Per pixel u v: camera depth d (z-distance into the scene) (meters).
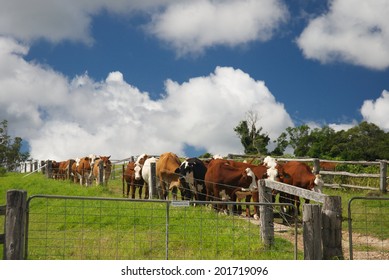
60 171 32.19
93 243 10.99
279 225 13.45
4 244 7.54
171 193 18.73
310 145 75.69
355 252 10.84
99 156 26.75
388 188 20.22
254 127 66.12
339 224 8.74
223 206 15.61
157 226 12.51
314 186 15.23
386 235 12.61
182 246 10.61
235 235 11.41
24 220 7.65
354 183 22.02
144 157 21.59
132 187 20.66
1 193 23.20
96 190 21.94
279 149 74.56
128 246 10.53
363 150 65.44
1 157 49.03
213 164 16.08
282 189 10.63
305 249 8.39
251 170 15.44
